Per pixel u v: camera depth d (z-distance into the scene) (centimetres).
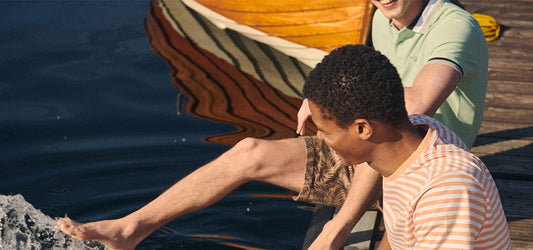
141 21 627
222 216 320
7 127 415
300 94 515
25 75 495
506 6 569
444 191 145
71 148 390
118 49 556
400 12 253
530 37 511
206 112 454
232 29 655
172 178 357
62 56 532
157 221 242
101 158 379
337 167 250
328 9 575
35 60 520
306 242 285
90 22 610
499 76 446
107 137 407
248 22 636
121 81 496
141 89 486
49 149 389
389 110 147
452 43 241
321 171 250
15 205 282
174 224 312
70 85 483
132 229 237
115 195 339
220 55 582
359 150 158
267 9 614
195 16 665
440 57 238
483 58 251
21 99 457
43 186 346
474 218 143
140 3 676
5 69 502
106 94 471
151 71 520
